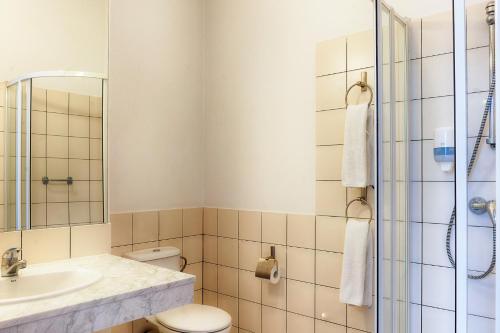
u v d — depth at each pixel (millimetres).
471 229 1003
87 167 1898
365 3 1904
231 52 2482
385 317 1410
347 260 1787
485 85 1015
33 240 1700
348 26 1961
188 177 2521
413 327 1646
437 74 1610
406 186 1615
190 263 2500
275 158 2240
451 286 1557
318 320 2018
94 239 1896
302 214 2098
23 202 1682
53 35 1791
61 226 1796
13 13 1668
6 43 1646
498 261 942
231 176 2459
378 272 1374
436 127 1600
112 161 2111
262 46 2320
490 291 997
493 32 1020
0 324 1062
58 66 1806
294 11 2178
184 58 2514
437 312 1590
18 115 1676
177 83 2467
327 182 1995
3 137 1629
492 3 1022
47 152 1765
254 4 2371
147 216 2258
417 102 1650
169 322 1870
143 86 2271
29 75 1714
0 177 1615
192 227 2518
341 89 1952
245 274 2344
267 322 2232
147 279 1487
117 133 2139
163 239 2342
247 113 2383
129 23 2209
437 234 1592
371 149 1782
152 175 2309
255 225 2303
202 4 2645
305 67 2123
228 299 2432
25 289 1508
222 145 2514
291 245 2137
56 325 1177
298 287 2100
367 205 1841
